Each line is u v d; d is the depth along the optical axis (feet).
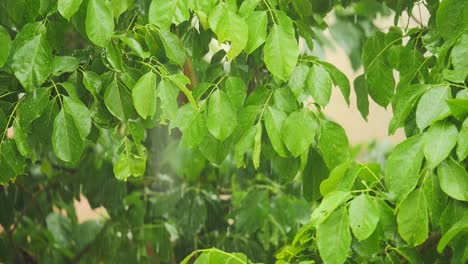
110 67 7.11
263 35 6.98
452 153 6.72
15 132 7.00
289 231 9.86
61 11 6.73
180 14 6.97
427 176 6.68
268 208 9.77
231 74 7.71
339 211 6.73
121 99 7.06
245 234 9.90
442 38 7.39
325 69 7.20
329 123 7.26
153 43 7.20
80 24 7.07
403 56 7.57
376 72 7.77
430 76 7.16
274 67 6.97
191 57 7.79
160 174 9.90
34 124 7.07
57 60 7.02
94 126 7.54
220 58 7.88
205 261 6.81
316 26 8.40
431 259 7.36
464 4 6.98
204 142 7.47
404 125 7.08
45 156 9.77
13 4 7.14
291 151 7.13
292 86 7.20
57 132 6.90
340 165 6.94
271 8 7.14
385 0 8.27
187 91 6.90
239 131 7.32
